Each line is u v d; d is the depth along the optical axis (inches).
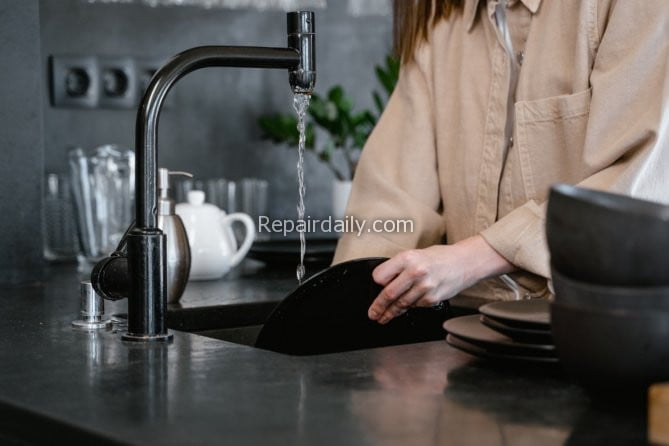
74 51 125.4
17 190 97.9
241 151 138.3
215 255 95.9
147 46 130.0
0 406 46.2
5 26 97.6
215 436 39.2
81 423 41.4
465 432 39.0
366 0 134.3
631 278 40.2
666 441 36.5
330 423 40.6
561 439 37.9
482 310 51.6
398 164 86.2
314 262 105.7
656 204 43.3
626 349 40.1
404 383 47.7
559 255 42.1
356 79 147.8
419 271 67.7
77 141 125.7
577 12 75.0
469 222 82.1
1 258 97.0
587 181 70.9
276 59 63.3
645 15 70.1
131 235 60.9
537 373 49.8
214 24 134.7
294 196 142.9
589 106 74.0
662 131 68.6
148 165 60.7
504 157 80.0
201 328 80.2
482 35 81.3
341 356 54.9
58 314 73.9
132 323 61.2
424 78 85.8
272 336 70.7
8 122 97.5
